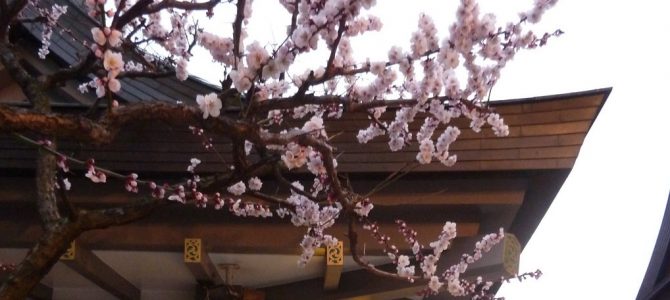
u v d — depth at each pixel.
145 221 5.46
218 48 3.20
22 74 3.36
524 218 6.38
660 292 13.05
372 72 2.99
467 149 5.20
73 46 6.03
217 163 5.33
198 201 3.31
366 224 4.34
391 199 5.35
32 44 5.93
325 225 3.82
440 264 5.44
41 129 2.46
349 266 6.00
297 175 5.26
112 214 3.02
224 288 6.18
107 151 5.37
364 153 5.27
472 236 5.43
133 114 2.71
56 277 6.61
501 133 3.40
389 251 4.98
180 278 6.55
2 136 5.32
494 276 5.30
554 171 5.21
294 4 3.04
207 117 2.77
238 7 2.89
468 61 3.02
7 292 2.80
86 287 6.96
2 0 3.40
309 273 6.29
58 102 5.89
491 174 5.27
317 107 3.71
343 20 2.75
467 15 2.82
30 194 5.39
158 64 4.22
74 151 5.32
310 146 3.03
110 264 6.13
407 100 3.07
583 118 5.19
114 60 2.56
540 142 5.18
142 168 5.34
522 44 3.01
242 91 2.80
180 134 5.42
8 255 5.95
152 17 3.96
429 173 5.26
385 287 5.89
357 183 5.37
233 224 5.48
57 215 3.11
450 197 5.33
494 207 5.40
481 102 3.18
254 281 6.50
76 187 5.37
